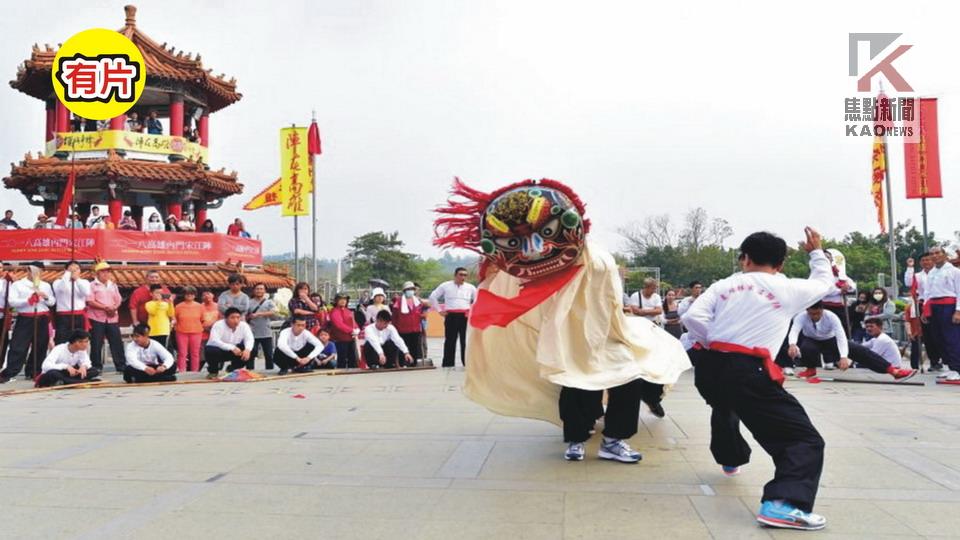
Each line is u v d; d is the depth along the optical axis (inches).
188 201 902.4
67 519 162.6
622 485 187.5
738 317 167.2
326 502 173.9
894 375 394.0
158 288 537.3
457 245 211.2
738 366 164.2
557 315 206.7
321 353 507.5
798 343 414.6
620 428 211.0
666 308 512.1
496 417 292.2
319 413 307.4
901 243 1974.7
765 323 165.6
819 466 155.2
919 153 674.8
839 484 185.0
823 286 170.6
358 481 192.9
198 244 797.9
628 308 467.8
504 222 199.3
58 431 269.4
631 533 149.9
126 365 439.2
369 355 510.3
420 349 550.3
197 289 769.6
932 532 148.6
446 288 516.7
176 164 833.5
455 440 246.1
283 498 177.5
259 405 334.3
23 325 466.0
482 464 211.6
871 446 228.8
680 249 2338.8
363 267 2085.4
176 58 853.8
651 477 195.6
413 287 545.6
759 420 162.4
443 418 291.0
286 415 302.7
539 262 204.4
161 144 835.4
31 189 857.5
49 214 890.1
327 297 1249.4
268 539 148.5
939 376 414.6
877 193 708.0
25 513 167.2
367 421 285.4
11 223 810.2
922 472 196.4
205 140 932.0
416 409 315.6
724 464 192.5
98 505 172.9
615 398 212.8
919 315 454.9
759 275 171.0
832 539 145.1
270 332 545.3
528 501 173.3
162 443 244.7
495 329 222.7
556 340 205.9
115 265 748.6
